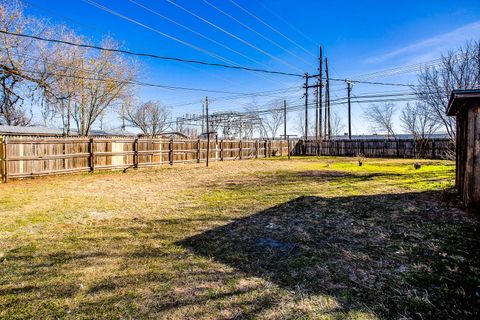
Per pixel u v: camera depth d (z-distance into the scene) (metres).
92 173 10.30
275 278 2.28
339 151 22.83
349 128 24.19
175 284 2.20
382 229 3.47
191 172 10.85
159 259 2.68
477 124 3.97
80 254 2.82
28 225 3.85
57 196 6.00
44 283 2.23
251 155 20.12
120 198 5.77
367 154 21.23
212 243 3.11
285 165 13.95
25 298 2.02
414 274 2.29
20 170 8.46
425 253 2.70
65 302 1.96
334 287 2.12
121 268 2.49
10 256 2.77
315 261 2.60
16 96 11.73
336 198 5.44
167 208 4.84
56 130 21.98
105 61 17.92
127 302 1.95
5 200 5.56
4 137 8.01
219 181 8.34
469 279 2.18
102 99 18.48
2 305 1.93
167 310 1.85
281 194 6.04
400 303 1.88
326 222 3.85
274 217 4.18
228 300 1.96
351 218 4.00
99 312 1.84
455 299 1.92
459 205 4.41
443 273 2.29
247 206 4.94
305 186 7.08
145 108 39.91
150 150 12.86
